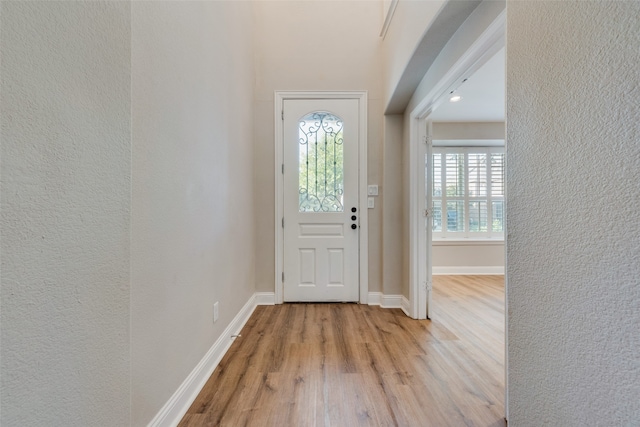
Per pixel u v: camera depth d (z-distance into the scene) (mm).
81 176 592
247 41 2660
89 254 613
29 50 493
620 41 500
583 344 577
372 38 3023
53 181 535
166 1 1193
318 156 3051
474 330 2311
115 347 689
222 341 1881
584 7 565
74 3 578
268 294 2998
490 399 1442
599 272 543
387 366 1750
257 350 1959
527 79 722
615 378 517
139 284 1018
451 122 4441
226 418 1310
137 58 996
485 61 1572
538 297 692
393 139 2891
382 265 2963
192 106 1449
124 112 720
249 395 1471
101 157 646
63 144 554
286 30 3029
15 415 477
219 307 1840
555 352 644
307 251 3045
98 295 638
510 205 789
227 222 2014
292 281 3035
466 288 3723
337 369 1714
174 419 1255
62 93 552
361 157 3010
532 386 709
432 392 1497
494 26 1336
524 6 730
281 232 3029
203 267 1589
